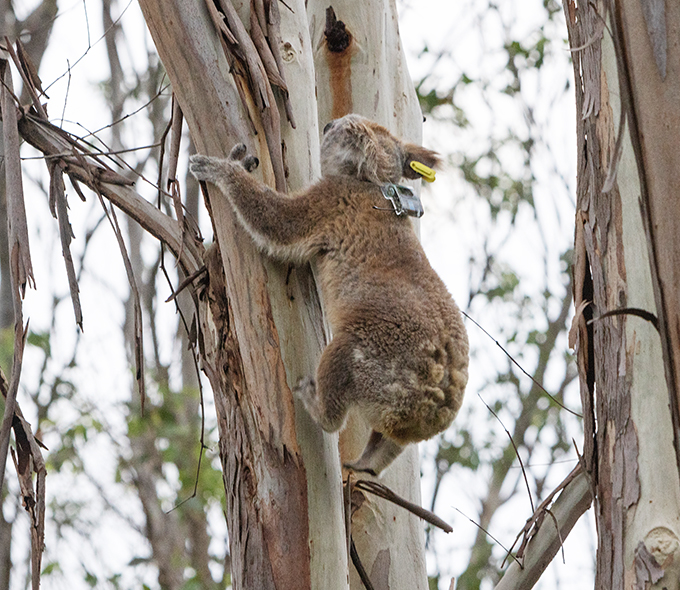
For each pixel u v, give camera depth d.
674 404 5.93
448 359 9.57
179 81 8.96
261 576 8.15
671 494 7.20
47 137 9.98
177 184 9.62
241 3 9.26
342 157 10.62
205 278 9.24
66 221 9.74
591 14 8.28
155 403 23.23
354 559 10.20
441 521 9.73
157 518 23.81
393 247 10.06
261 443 8.46
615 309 7.01
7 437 8.17
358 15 13.05
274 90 9.47
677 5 6.04
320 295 9.45
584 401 8.00
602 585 7.33
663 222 5.95
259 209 8.92
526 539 9.38
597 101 8.14
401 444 9.60
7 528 23.16
